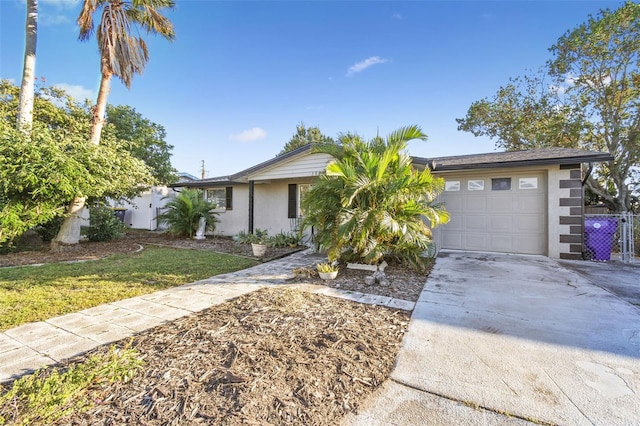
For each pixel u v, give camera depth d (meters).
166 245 10.05
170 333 3.02
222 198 13.22
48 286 4.78
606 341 2.86
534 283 5.01
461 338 2.95
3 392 2.05
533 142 15.51
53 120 12.05
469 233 8.55
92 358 2.29
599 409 1.90
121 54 8.92
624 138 12.30
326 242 5.93
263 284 5.05
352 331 3.09
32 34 8.55
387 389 2.14
